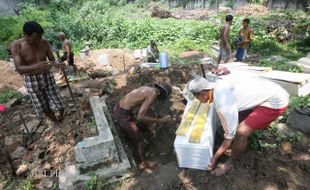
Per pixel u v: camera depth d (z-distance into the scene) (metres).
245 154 3.88
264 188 3.38
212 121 3.96
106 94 6.01
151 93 3.93
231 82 3.41
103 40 13.48
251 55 10.20
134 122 4.16
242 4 19.86
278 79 4.67
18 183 4.14
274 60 8.43
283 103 3.31
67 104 5.68
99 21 13.86
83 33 13.62
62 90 6.71
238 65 5.26
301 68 6.41
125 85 6.37
